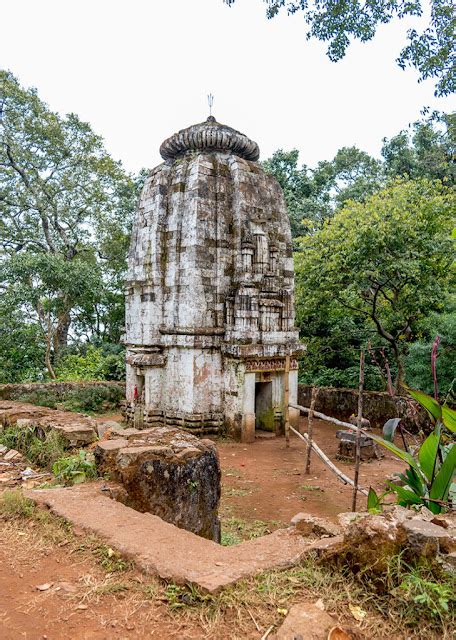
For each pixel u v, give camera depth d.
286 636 2.74
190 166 14.42
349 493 9.49
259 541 4.21
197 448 6.32
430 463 5.05
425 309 16.05
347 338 20.12
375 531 3.41
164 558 3.73
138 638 2.91
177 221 14.35
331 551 3.59
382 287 17.06
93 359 22.30
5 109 25.14
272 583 3.37
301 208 26.56
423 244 14.70
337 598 3.19
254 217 14.61
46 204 27.19
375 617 3.04
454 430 4.99
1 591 3.48
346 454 12.08
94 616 3.13
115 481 5.71
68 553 4.02
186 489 6.05
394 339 17.06
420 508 4.48
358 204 16.53
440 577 3.12
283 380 14.75
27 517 4.81
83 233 28.23
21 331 20.73
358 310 17.64
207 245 13.98
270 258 14.98
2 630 2.99
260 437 14.17
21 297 20.02
